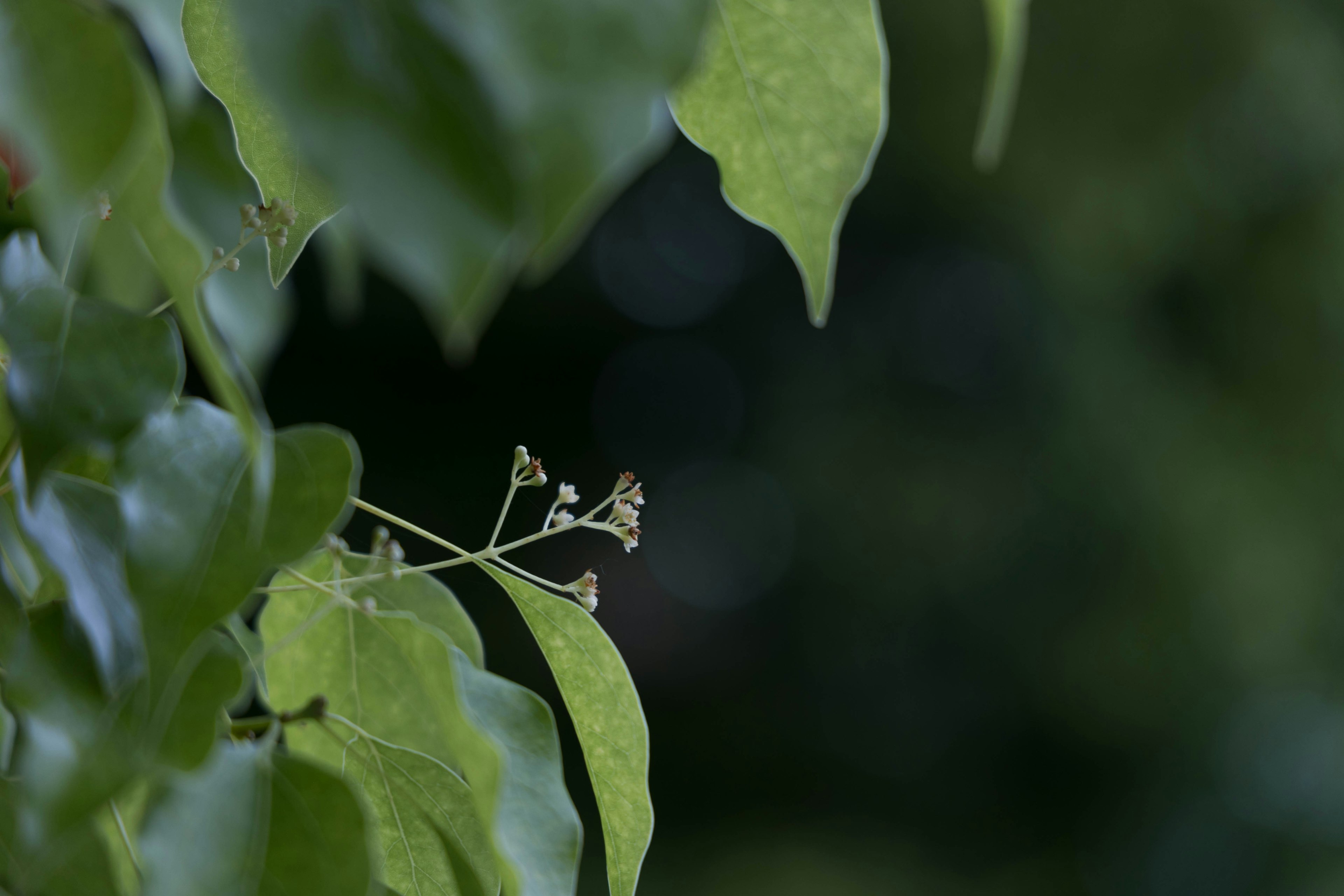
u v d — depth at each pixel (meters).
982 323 13.52
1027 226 12.77
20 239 0.68
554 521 1.07
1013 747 13.54
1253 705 12.95
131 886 0.88
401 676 1.02
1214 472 12.46
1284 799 13.27
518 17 0.33
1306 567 12.49
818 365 13.90
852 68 0.81
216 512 0.67
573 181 0.32
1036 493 12.70
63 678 0.64
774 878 12.59
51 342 0.66
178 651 0.63
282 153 0.65
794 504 13.51
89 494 0.70
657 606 14.02
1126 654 12.65
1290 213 12.22
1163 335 13.01
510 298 12.76
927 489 12.89
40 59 0.39
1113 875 13.27
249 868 0.70
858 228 13.65
